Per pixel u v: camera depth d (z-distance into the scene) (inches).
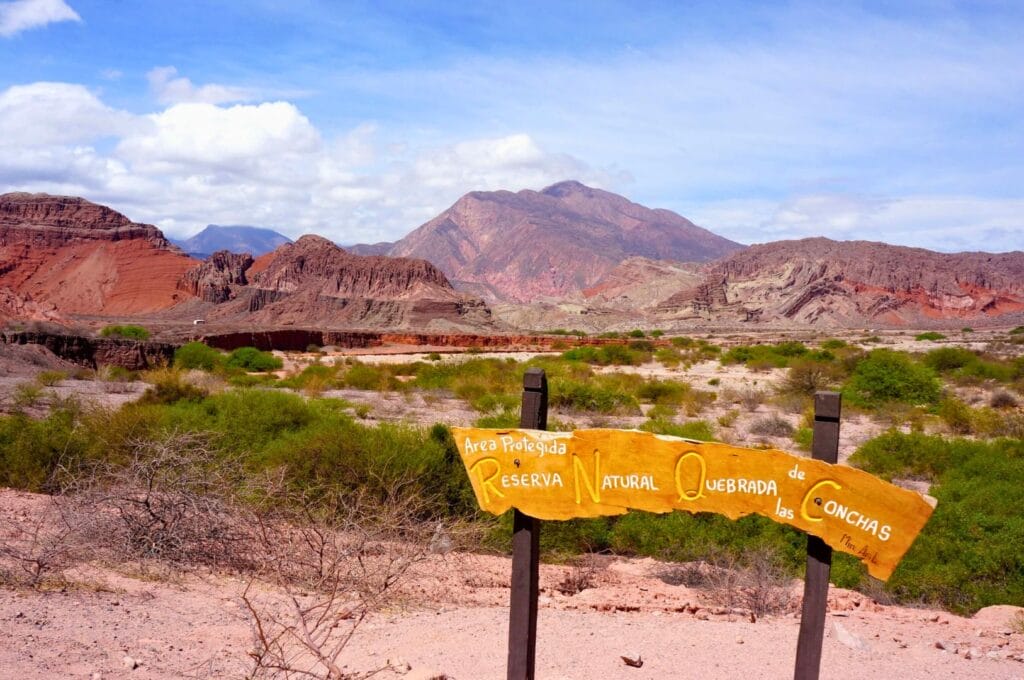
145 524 338.6
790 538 441.1
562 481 182.1
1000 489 523.8
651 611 326.6
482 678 228.7
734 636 286.5
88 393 1225.4
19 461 494.9
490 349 4446.4
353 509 365.1
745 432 1035.9
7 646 222.7
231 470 392.2
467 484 462.9
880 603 383.2
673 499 177.3
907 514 162.7
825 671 252.2
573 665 250.1
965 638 310.0
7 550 311.4
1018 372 1905.8
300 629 262.8
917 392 1343.5
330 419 612.4
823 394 168.1
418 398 1391.5
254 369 2330.2
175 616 269.1
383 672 229.1
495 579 362.6
